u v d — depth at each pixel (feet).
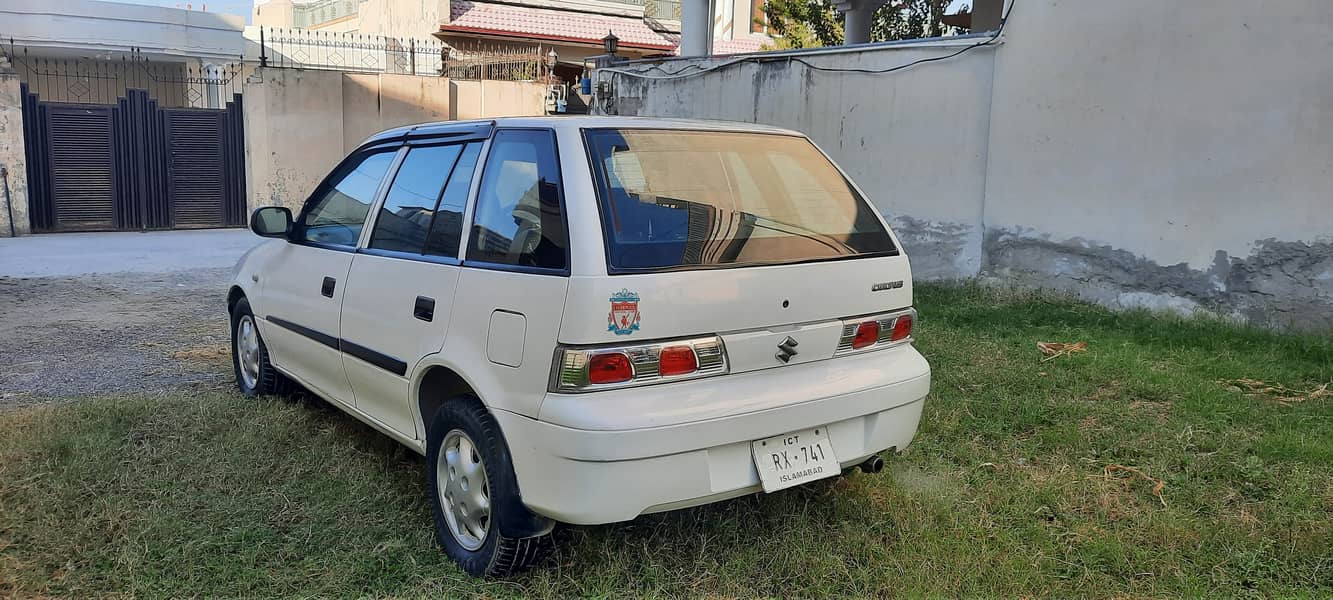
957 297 27.14
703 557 10.95
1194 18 22.17
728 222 10.63
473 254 10.92
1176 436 14.79
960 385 17.83
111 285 31.01
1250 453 14.16
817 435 10.78
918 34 67.51
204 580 10.46
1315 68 20.26
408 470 13.66
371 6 92.99
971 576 10.57
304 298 14.58
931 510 12.26
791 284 10.56
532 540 10.32
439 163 12.39
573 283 9.37
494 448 10.18
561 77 70.95
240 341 17.93
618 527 11.57
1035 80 25.96
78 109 45.78
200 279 32.78
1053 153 25.77
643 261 9.64
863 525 11.85
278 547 11.20
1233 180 21.95
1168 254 23.45
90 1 66.23
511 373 9.93
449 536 11.19
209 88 61.16
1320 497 12.49
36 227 45.70
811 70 32.65
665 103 39.58
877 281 11.57
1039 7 25.54
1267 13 20.85
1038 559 10.95
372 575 10.68
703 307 9.84
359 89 52.85
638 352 9.44
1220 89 21.91
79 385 18.45
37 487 12.62
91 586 10.34
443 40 75.25
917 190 29.89
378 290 12.45
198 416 15.74
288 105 50.67
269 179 50.62
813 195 11.92
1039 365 19.22
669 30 85.81
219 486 12.83
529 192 10.47
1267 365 18.75
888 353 11.76
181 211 49.14
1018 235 27.07
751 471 10.18
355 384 13.30
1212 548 11.23
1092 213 25.02
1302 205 20.84
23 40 64.13
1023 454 14.49
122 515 11.89
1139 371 18.35
